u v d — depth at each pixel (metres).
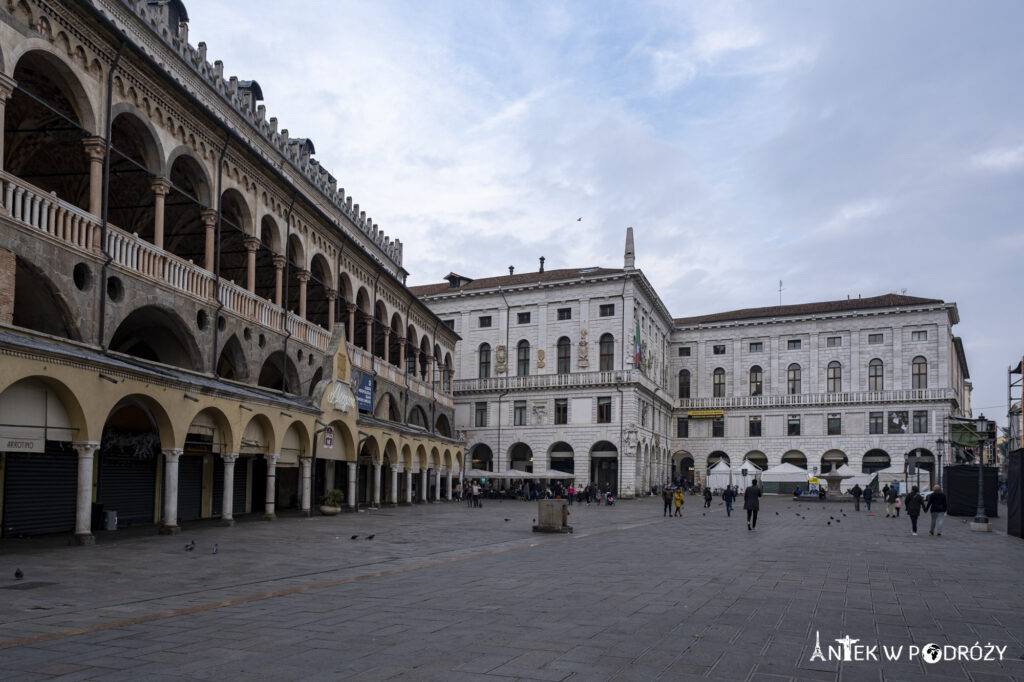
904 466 81.69
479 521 35.47
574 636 10.09
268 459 31.30
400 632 10.21
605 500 61.91
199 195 31.16
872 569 18.56
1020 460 30.12
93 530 24.94
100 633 9.92
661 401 86.38
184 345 29.61
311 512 36.22
